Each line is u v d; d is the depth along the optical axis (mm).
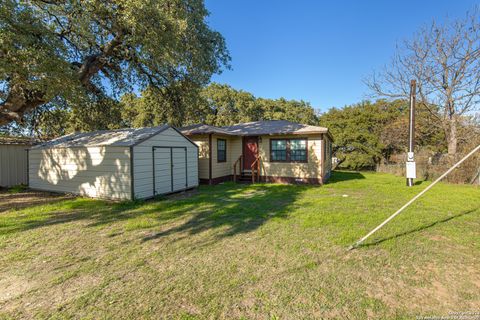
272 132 11812
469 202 6867
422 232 4418
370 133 20297
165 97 12805
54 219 5453
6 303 2447
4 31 5613
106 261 3365
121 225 5004
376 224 4883
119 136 8570
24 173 11578
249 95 31531
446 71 13695
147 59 8664
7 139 12062
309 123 37438
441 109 14664
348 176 14758
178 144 9250
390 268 3129
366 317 2225
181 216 5645
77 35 8266
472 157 10781
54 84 6652
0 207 6707
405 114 20547
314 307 2357
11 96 8398
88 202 7254
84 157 8211
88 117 13164
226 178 13047
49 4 7352
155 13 7203
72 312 2303
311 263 3246
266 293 2588
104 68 10898
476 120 14750
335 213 5734
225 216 5598
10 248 3826
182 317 2223
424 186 10188
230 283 2781
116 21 7719
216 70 11281
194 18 9383
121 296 2549
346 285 2740
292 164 11789
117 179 7551
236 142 13273
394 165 16734
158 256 3516
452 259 3375
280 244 3920
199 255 3541
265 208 6320
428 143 18844
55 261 3373
